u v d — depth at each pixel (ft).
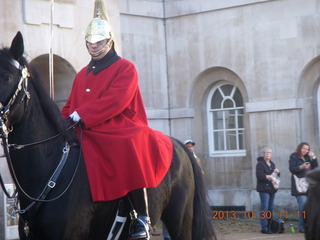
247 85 43.78
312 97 41.88
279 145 42.45
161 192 17.94
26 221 15.47
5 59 14.82
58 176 15.53
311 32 41.34
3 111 14.33
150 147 17.35
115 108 16.62
